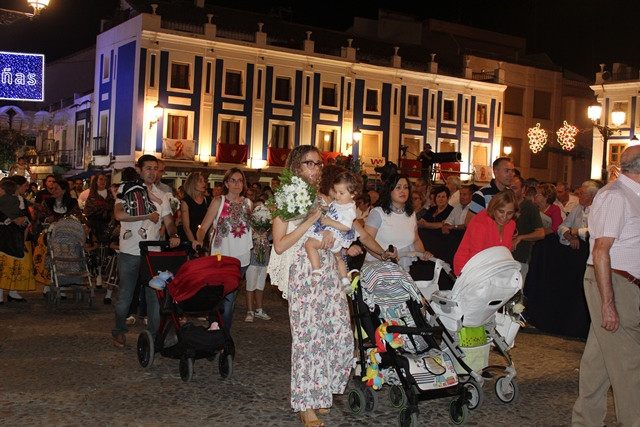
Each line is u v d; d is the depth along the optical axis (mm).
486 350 6695
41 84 25453
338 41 41844
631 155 5141
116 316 8242
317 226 5539
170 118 35719
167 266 7777
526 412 6238
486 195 8648
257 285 10484
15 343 8406
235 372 7359
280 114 38188
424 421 5961
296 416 5926
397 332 5797
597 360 5352
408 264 6988
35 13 14734
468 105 43781
